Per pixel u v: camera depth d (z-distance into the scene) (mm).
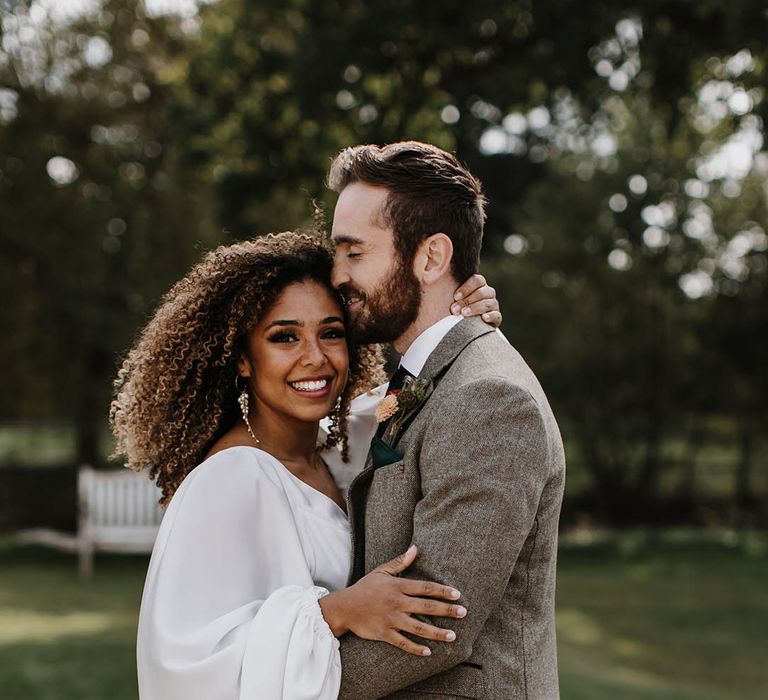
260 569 2229
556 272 15406
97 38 15180
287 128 11750
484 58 10992
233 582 2170
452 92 12000
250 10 11539
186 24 15406
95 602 9539
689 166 14766
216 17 12336
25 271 14883
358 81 10836
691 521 15992
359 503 2254
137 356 2523
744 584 11102
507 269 15586
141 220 15633
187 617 2098
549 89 10727
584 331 15531
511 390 2080
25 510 15195
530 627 2178
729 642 8078
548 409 2232
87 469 11500
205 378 2453
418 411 2205
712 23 9211
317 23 10602
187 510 2201
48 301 15023
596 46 10062
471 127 15453
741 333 15297
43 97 15109
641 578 11555
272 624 2016
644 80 10164
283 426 2463
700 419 16031
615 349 15453
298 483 2375
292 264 2398
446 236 2246
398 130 11141
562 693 5984
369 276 2264
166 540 2188
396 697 2119
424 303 2275
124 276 15445
